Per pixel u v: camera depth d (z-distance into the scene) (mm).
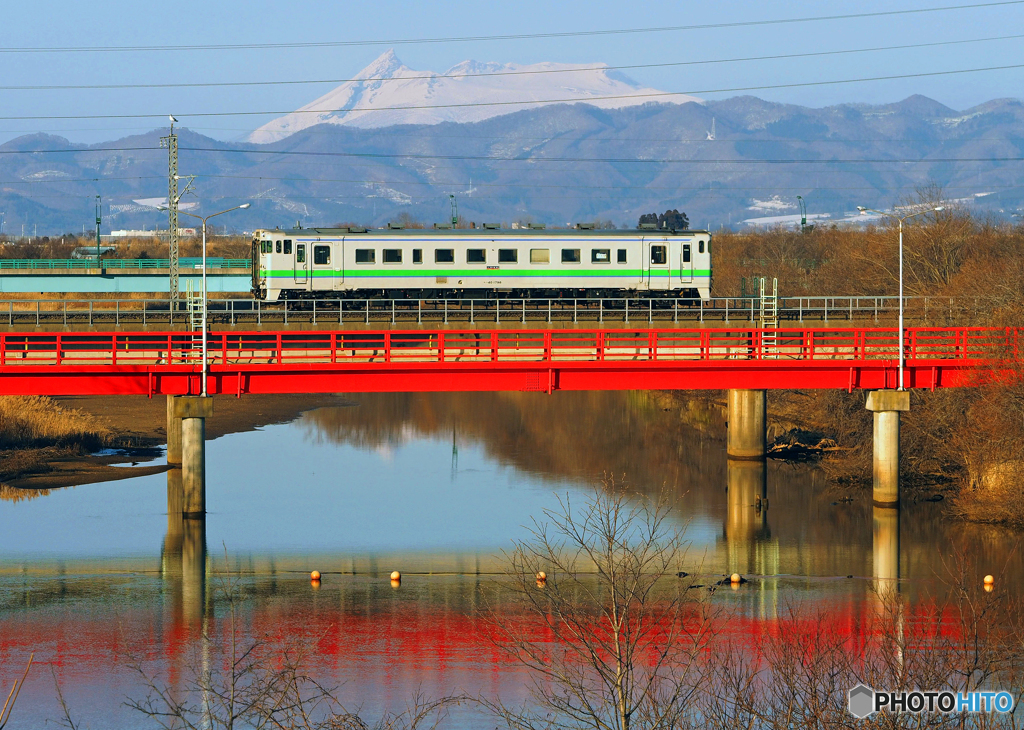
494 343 108000
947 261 176625
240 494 122125
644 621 73062
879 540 100438
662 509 111812
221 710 59938
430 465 140125
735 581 85250
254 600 83000
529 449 151625
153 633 75188
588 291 150625
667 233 150375
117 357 114188
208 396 106500
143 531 104750
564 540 99062
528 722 53938
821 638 65688
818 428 159375
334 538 102188
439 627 75188
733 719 46094
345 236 145750
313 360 113000
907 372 111000
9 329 137250
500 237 147625
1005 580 86125
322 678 65500
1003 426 108500
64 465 134875
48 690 64562
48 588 86438
